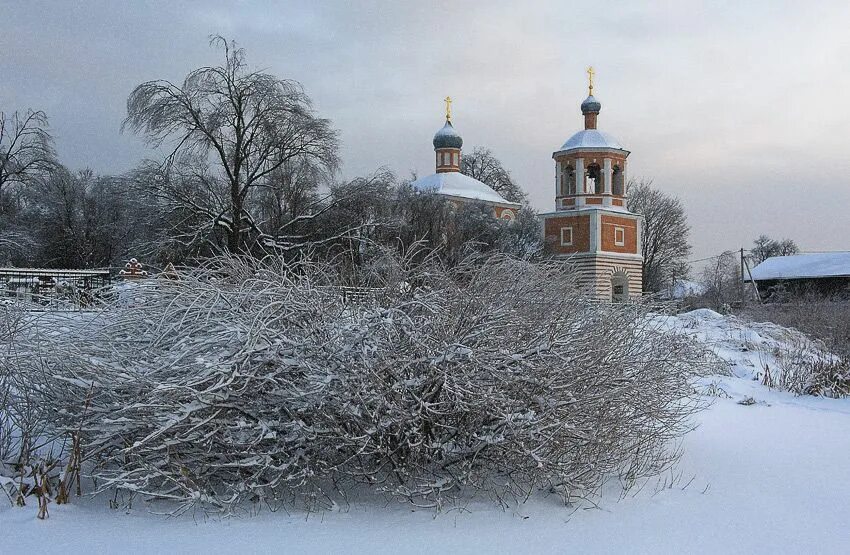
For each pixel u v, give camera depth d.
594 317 6.67
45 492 5.75
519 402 5.86
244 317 5.99
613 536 5.38
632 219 50.56
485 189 56.75
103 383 5.78
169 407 5.53
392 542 5.14
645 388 6.62
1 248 44.47
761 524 5.73
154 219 31.59
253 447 5.81
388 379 5.80
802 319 23.02
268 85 31.91
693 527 5.62
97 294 7.35
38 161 44.59
